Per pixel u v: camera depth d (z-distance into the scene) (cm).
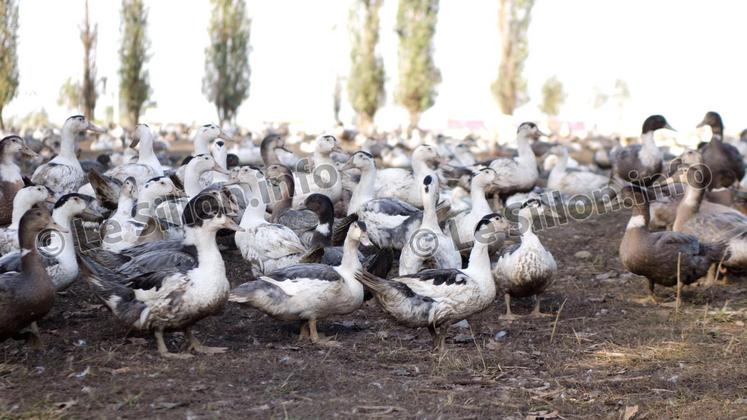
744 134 1295
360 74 2395
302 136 1788
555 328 464
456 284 432
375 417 366
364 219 559
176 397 377
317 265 444
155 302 412
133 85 2314
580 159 1430
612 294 529
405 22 2325
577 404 382
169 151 1391
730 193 644
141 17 2311
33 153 583
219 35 2402
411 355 432
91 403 371
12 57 1636
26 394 379
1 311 403
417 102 2353
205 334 453
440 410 373
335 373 406
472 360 423
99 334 445
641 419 368
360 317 489
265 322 474
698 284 541
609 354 431
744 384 396
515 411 375
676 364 419
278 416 364
